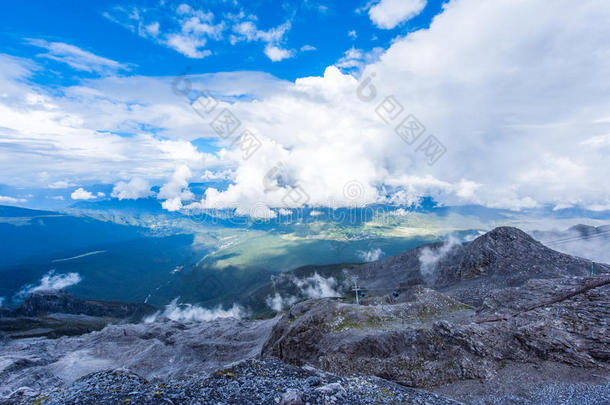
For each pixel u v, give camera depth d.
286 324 63.50
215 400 18.27
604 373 28.11
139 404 16.75
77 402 16.97
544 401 25.41
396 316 53.06
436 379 32.34
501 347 35.22
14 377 80.75
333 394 20.06
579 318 36.75
